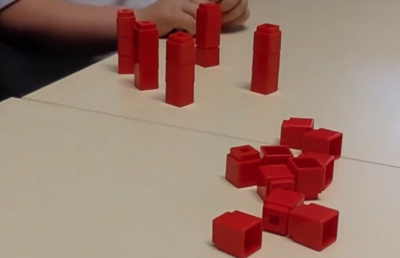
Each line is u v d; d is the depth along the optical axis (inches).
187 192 15.8
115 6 36.4
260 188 15.5
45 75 39.2
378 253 13.5
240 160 15.9
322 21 34.5
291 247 13.5
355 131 19.9
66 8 34.9
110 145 18.5
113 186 16.0
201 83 24.5
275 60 23.1
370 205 15.3
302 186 15.3
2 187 15.8
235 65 26.8
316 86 24.2
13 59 40.0
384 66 26.7
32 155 17.6
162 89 23.7
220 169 17.1
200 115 21.1
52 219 14.4
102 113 21.1
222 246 13.3
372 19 35.2
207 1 30.8
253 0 39.8
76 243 13.5
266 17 35.2
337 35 31.6
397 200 15.6
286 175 15.2
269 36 22.6
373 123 20.6
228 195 15.7
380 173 17.0
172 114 21.2
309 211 13.6
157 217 14.6
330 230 13.6
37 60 38.7
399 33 32.2
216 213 14.8
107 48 34.9
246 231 12.9
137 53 23.2
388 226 14.5
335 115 21.3
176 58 21.3
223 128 20.0
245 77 25.3
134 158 17.6
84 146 18.3
